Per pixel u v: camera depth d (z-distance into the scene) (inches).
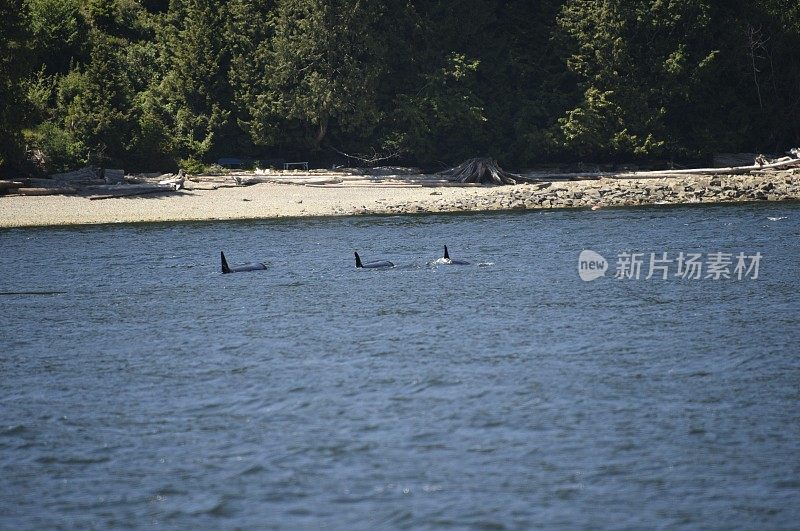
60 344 4945.9
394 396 3954.2
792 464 3233.3
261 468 3302.2
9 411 3890.3
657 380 4079.7
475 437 3508.9
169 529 2928.2
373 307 5644.7
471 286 6245.1
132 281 6756.9
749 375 4119.1
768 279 6259.8
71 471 3326.8
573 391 3959.2
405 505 3021.7
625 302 5639.8
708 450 3351.4
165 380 4254.4
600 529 2866.6
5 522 2992.1
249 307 5743.1
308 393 4018.2
